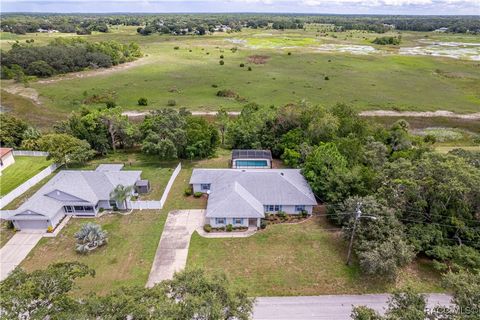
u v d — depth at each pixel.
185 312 17.11
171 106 86.50
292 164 52.34
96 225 35.47
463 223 32.38
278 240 36.38
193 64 137.00
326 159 43.34
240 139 61.06
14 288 17.70
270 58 149.12
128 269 31.95
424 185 34.19
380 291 29.69
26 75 116.81
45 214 37.22
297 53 161.25
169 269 31.95
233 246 35.38
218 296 19.27
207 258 33.50
